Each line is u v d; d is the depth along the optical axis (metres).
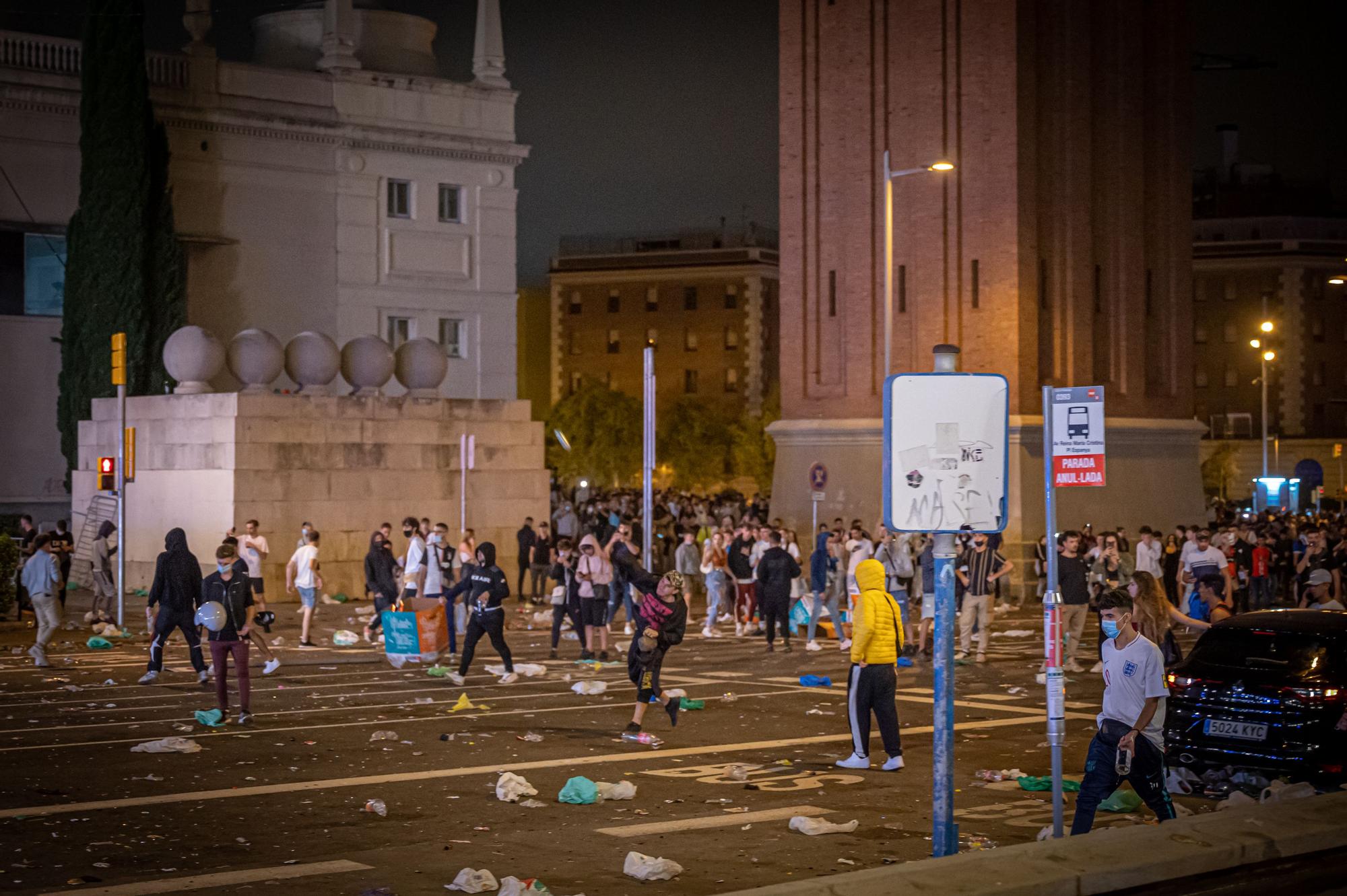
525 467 60.09
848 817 17.72
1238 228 161.38
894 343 62.41
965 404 13.10
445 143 81.00
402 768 20.92
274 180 75.94
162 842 16.08
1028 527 59.31
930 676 33.31
